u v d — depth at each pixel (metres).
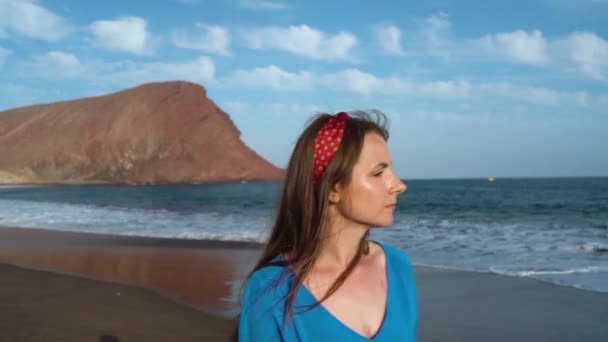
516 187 76.00
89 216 24.61
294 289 0.96
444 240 13.59
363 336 0.94
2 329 5.81
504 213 26.66
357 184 0.97
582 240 13.23
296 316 0.94
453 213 27.20
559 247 11.80
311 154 1.00
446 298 7.05
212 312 6.59
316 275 1.00
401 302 1.03
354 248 1.03
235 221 20.78
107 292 7.76
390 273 1.06
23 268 9.95
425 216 24.91
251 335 0.96
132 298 7.37
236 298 7.29
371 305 0.99
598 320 5.88
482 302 6.79
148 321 6.19
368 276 1.03
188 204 39.12
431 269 9.18
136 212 28.06
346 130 1.00
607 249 11.32
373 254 1.09
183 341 5.45
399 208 32.03
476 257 10.55
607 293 7.11
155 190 83.00
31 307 6.82
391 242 13.19
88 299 7.31
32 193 69.00
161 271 9.61
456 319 6.05
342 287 0.98
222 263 10.38
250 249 12.18
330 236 1.01
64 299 7.29
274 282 0.97
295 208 1.03
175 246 12.96
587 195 47.06
